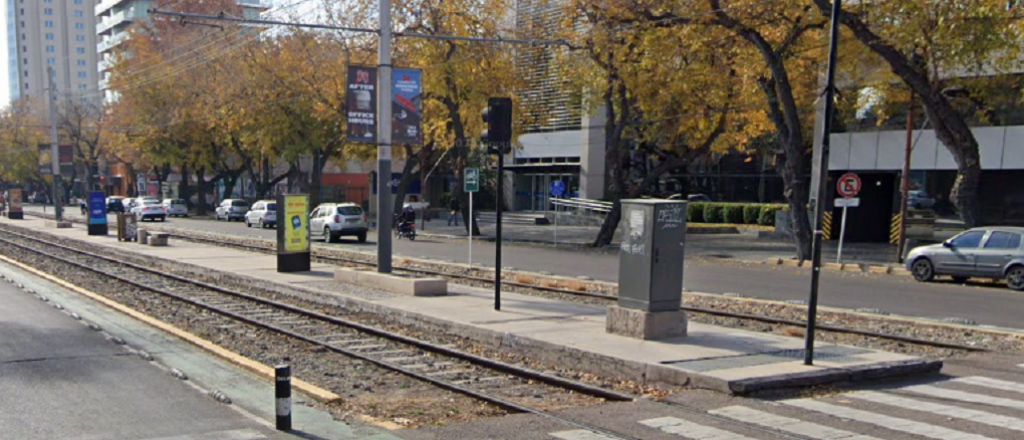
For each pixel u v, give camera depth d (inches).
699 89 1101.1
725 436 265.4
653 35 962.7
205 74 2095.2
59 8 5457.7
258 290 737.0
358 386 361.7
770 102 1016.2
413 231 1471.5
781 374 333.4
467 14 1304.1
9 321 499.2
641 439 263.6
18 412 291.9
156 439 260.4
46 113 3270.2
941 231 1219.2
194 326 521.7
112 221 2240.4
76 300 611.2
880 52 833.5
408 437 268.4
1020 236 725.3
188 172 3112.7
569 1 1102.4
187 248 1165.7
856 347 415.8
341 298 611.5
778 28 941.2
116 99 2842.0
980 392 331.9
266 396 325.4
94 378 349.1
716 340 410.6
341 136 1865.2
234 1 2068.2
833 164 1339.8
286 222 813.2
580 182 2018.9
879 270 889.5
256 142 1943.9
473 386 359.9
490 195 2401.6
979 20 725.3
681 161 1242.0
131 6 3858.3
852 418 287.1
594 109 1279.5
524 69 1400.1
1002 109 1111.6
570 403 324.5
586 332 439.8
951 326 510.9
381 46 691.4
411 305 558.9
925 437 263.0
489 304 564.4
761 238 1464.1
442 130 1403.8
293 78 1702.8
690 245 1346.0
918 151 1223.5
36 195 4067.4
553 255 1109.7
